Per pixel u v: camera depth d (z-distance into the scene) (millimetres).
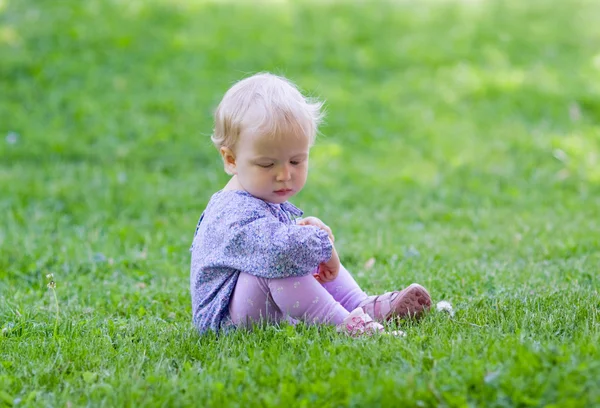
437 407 3471
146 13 16844
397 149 11852
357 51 15914
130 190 10023
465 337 4332
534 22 17766
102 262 7176
